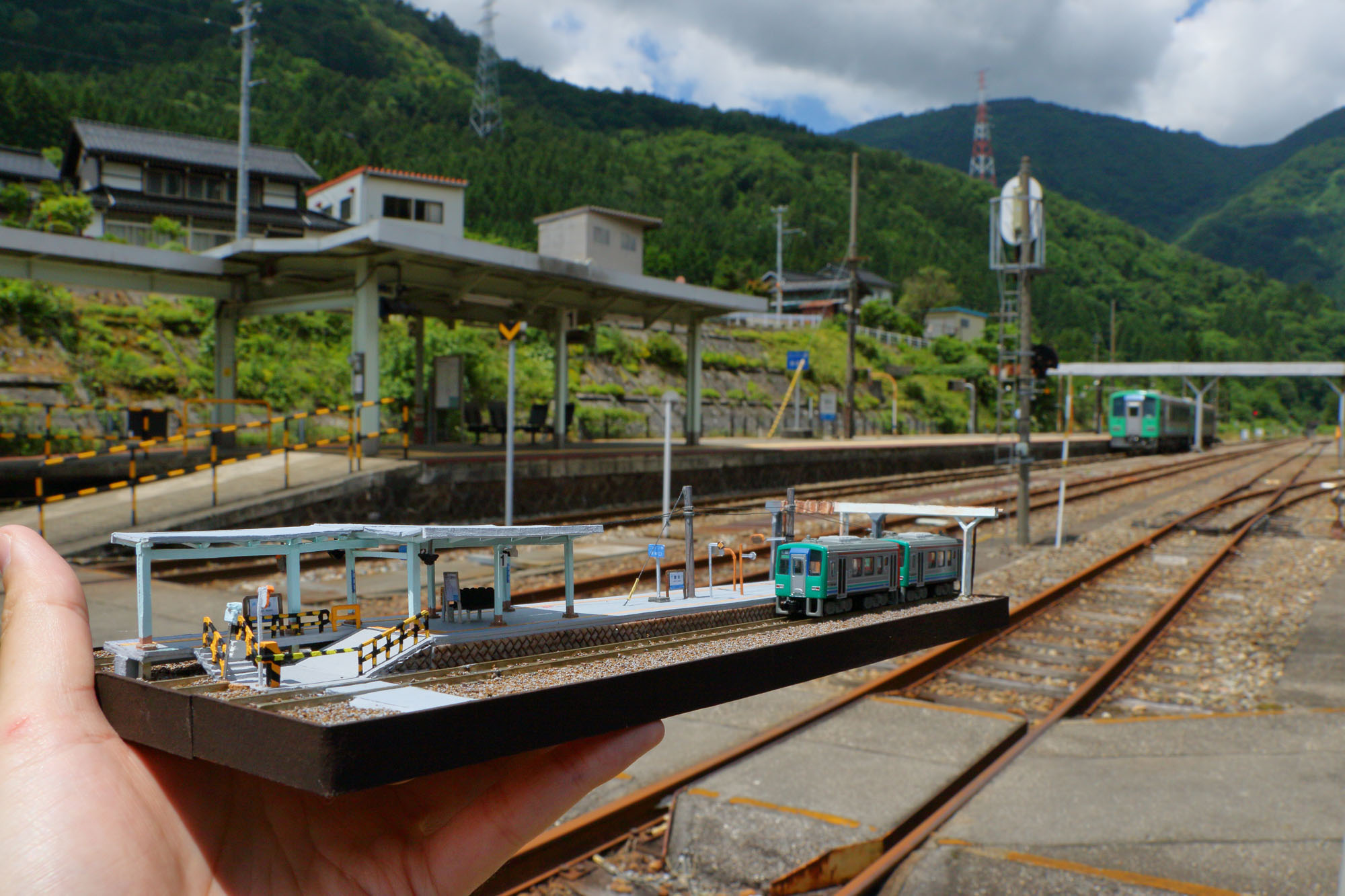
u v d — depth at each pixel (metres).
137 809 1.46
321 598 11.15
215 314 22.70
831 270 101.88
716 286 80.25
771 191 178.88
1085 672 9.09
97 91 104.50
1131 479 33.91
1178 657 9.80
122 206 42.47
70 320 27.36
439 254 18.64
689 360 29.19
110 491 16.44
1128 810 5.54
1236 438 108.25
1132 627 11.08
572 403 28.56
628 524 18.66
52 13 129.25
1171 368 62.97
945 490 27.16
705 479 24.11
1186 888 4.50
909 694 8.18
